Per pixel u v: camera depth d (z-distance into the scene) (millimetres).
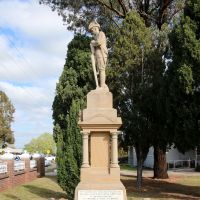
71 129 19141
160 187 27203
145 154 26469
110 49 27984
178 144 22266
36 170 35844
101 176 13742
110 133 13984
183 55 20703
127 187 27109
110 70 26297
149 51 26062
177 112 21031
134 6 30625
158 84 24297
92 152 14047
